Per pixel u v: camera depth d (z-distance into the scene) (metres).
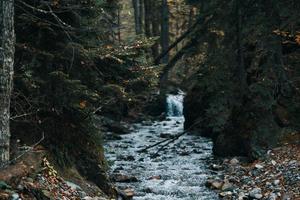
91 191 9.62
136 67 10.41
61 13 9.66
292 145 14.04
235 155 16.53
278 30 13.92
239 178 13.16
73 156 10.22
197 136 23.69
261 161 13.90
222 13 16.73
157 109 32.44
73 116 10.42
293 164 12.27
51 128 9.93
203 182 13.62
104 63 10.25
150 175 14.67
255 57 18.03
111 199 9.80
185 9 37.62
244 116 16.20
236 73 16.66
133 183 13.60
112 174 14.22
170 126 27.94
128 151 19.33
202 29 17.67
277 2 14.68
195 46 18.91
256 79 16.81
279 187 11.07
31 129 9.57
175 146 20.53
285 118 15.15
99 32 10.04
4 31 7.37
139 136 23.83
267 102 15.27
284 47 16.72
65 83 9.16
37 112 9.83
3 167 7.51
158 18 38.31
